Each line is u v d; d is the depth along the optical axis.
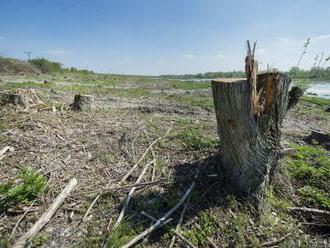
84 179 3.19
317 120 8.09
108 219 2.46
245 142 2.69
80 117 6.17
